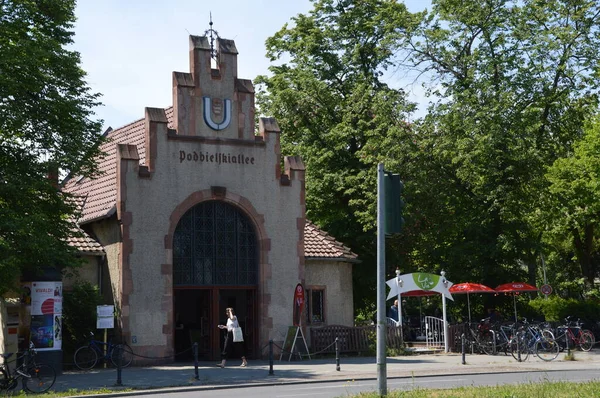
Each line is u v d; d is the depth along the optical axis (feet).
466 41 124.77
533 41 117.80
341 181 125.39
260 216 94.48
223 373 75.77
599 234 150.82
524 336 95.25
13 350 87.71
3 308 88.38
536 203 120.37
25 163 78.79
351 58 132.16
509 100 114.01
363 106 126.21
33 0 82.74
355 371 77.05
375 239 126.93
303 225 97.35
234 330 82.23
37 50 76.48
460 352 102.63
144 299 87.04
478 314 124.47
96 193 98.73
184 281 90.22
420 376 71.72
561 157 134.10
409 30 123.95
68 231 82.17
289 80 132.98
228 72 94.68
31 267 76.07
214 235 92.53
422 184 116.37
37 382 65.77
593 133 126.00
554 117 125.49
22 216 74.38
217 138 92.94
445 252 120.16
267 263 94.17
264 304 93.40
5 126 75.51
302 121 133.28
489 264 117.19
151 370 80.59
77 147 80.74
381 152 119.85
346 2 134.51
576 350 104.27
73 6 85.51
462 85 122.01
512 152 113.80
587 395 49.55
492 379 68.08
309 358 93.04
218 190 92.12
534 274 127.44
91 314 85.46
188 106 91.97
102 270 92.12
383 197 48.52
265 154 95.81
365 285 131.95
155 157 89.40
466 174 115.55
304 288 96.32
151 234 88.22
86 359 84.48
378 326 48.88
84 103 82.28
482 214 116.47
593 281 144.97
